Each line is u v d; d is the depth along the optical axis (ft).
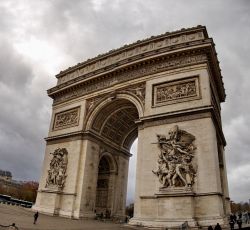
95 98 220.23
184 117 161.89
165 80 180.34
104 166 242.58
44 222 149.89
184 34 192.34
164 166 152.66
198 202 137.59
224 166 190.60
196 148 150.10
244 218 164.76
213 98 181.06
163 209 142.92
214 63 181.98
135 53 211.20
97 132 218.79
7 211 181.78
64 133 223.10
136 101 190.08
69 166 205.57
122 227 143.95
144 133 171.73
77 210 186.39
